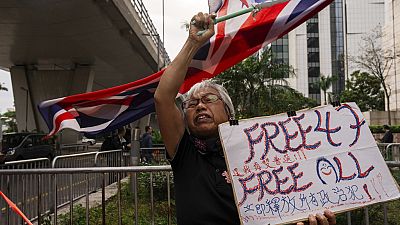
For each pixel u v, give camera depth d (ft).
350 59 212.43
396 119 132.77
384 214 14.17
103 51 98.73
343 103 8.84
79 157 30.09
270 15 12.46
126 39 91.15
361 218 16.72
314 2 12.39
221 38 12.45
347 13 293.64
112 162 37.42
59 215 19.85
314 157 8.38
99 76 138.62
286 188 8.07
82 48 95.81
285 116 8.59
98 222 19.88
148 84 13.79
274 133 8.41
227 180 8.01
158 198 22.04
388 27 141.28
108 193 24.02
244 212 7.80
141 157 44.14
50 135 15.43
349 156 8.47
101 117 14.92
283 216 7.91
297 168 8.24
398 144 37.52
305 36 287.28
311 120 8.63
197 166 8.05
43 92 119.96
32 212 18.52
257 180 8.02
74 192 22.08
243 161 8.09
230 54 12.68
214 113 8.35
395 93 138.31
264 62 80.23
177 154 8.13
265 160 8.18
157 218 20.33
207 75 12.82
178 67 7.97
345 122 8.71
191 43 8.04
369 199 8.22
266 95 79.20
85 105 14.71
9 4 65.41
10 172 15.46
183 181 8.04
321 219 7.88
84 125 15.03
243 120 8.31
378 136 91.61
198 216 7.73
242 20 12.43
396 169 13.80
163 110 7.95
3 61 113.70
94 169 14.99
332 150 8.47
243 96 78.79
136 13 85.97
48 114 15.29
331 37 294.05
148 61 117.50
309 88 286.87
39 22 74.84
